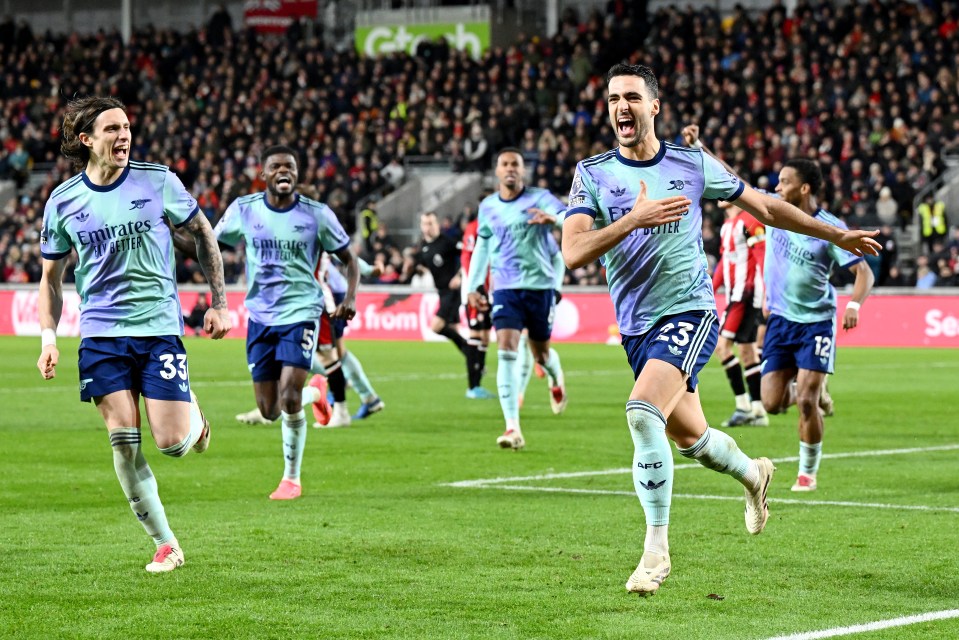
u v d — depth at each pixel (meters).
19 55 54.91
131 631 6.71
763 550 8.77
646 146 7.70
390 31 50.44
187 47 52.66
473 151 43.06
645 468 7.27
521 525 9.74
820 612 7.08
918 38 39.53
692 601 7.35
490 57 46.59
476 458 13.82
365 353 31.30
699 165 7.73
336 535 9.35
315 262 11.88
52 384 23.77
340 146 44.56
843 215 35.25
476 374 21.02
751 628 6.73
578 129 40.69
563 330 35.25
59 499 11.12
